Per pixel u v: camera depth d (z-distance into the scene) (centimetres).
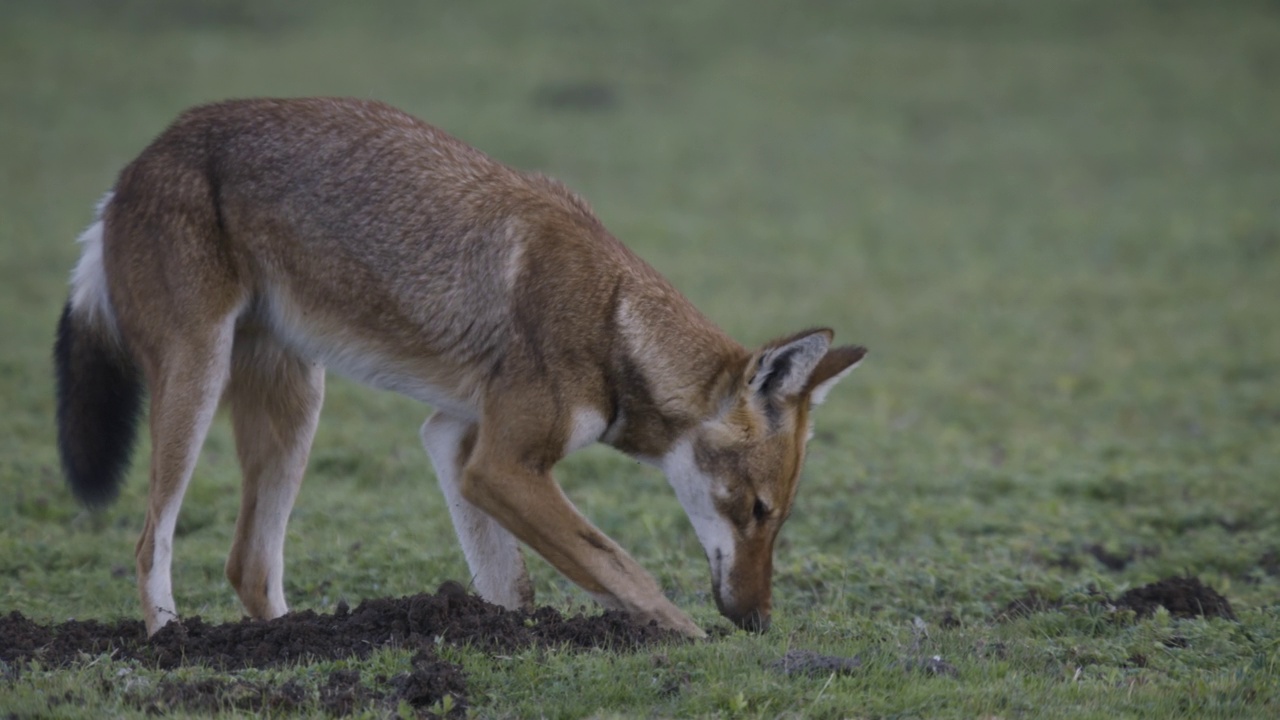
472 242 1313
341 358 1350
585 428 1291
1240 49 6506
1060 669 1221
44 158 4503
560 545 1262
